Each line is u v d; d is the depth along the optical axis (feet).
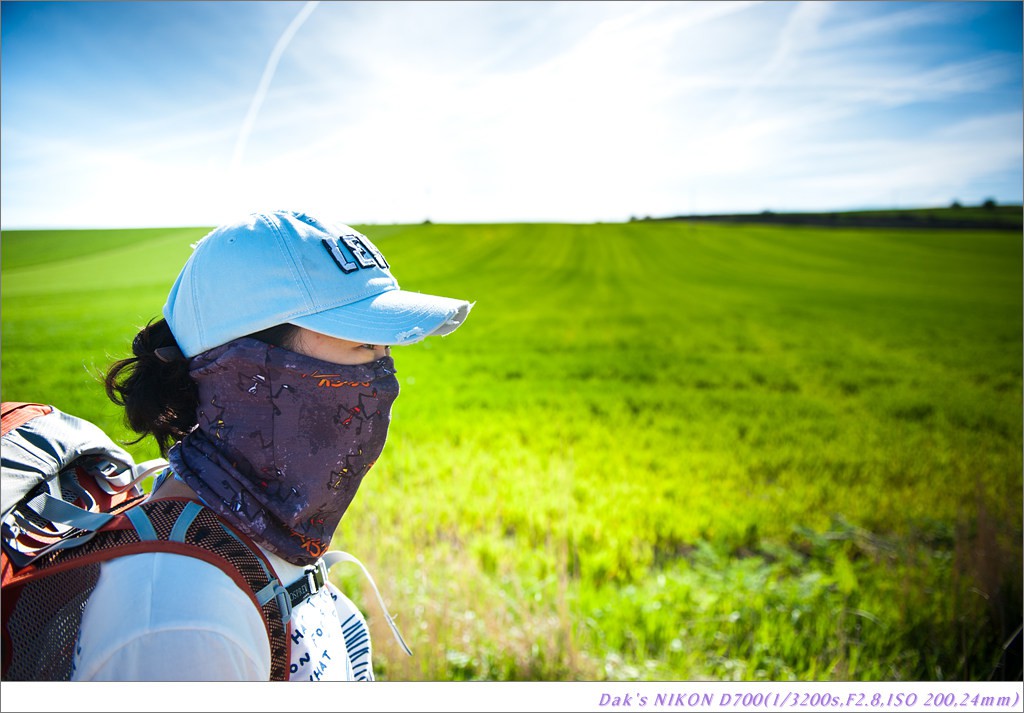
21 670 2.87
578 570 16.79
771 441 34.50
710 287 129.70
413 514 17.89
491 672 11.16
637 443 33.65
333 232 3.47
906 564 15.94
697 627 13.08
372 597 12.12
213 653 2.71
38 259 136.87
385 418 3.52
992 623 12.90
